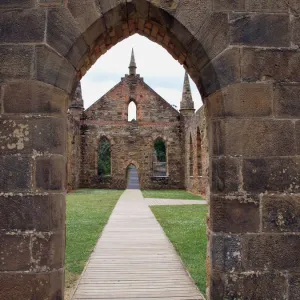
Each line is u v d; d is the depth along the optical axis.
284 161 5.10
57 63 5.06
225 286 5.01
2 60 5.03
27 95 5.01
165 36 5.82
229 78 5.16
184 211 18.78
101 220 15.82
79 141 36.62
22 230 4.89
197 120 28.56
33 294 4.84
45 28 5.07
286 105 5.15
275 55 5.19
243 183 5.07
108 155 54.31
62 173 5.08
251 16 5.22
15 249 4.88
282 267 5.02
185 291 7.23
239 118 5.12
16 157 4.95
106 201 24.27
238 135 5.11
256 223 5.05
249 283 5.00
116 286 7.51
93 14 5.13
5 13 5.09
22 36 5.06
